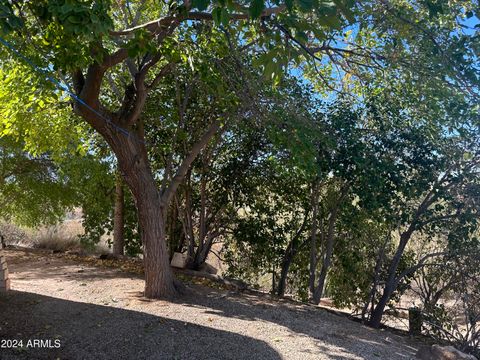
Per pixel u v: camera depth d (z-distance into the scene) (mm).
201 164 10453
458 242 8359
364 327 8219
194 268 10930
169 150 9664
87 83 6371
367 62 8844
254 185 10648
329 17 3773
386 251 9406
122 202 12438
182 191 10945
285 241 11125
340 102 9055
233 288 9711
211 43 7094
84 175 12609
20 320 5867
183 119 9047
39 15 4531
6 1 3734
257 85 6867
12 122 8594
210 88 7508
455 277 8570
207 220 11125
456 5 6617
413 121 8375
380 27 7359
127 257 12125
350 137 8234
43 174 13602
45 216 14281
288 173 8688
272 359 5352
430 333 8836
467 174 8094
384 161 8203
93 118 6820
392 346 6930
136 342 5441
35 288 8047
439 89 7180
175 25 6172
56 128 9180
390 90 8445
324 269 9938
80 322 5973
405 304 11781
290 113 6887
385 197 8219
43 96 7219
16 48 5711
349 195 9344
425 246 9625
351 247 9641
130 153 7457
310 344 6090
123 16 8578
